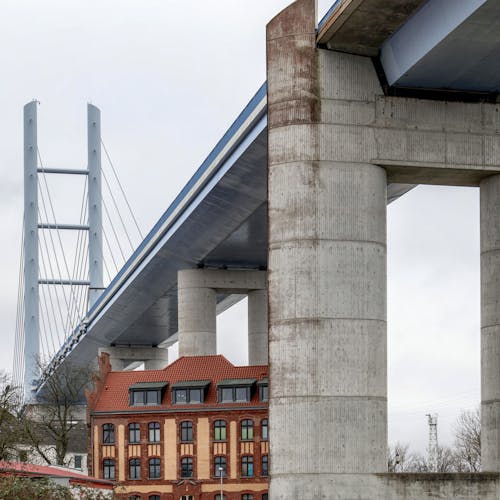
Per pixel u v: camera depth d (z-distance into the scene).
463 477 53.41
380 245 54.72
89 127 190.25
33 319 185.88
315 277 53.88
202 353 118.06
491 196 56.69
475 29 48.84
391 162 54.97
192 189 98.06
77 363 184.00
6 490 59.25
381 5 50.75
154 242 115.00
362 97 55.03
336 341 53.59
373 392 53.72
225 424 114.12
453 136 55.62
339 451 53.06
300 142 54.50
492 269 56.16
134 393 117.06
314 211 54.12
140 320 150.38
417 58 52.22
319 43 54.97
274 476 53.53
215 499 113.06
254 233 104.12
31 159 189.50
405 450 167.62
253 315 120.56
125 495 111.69
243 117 80.62
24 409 139.00
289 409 53.50
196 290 117.75
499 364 55.31
